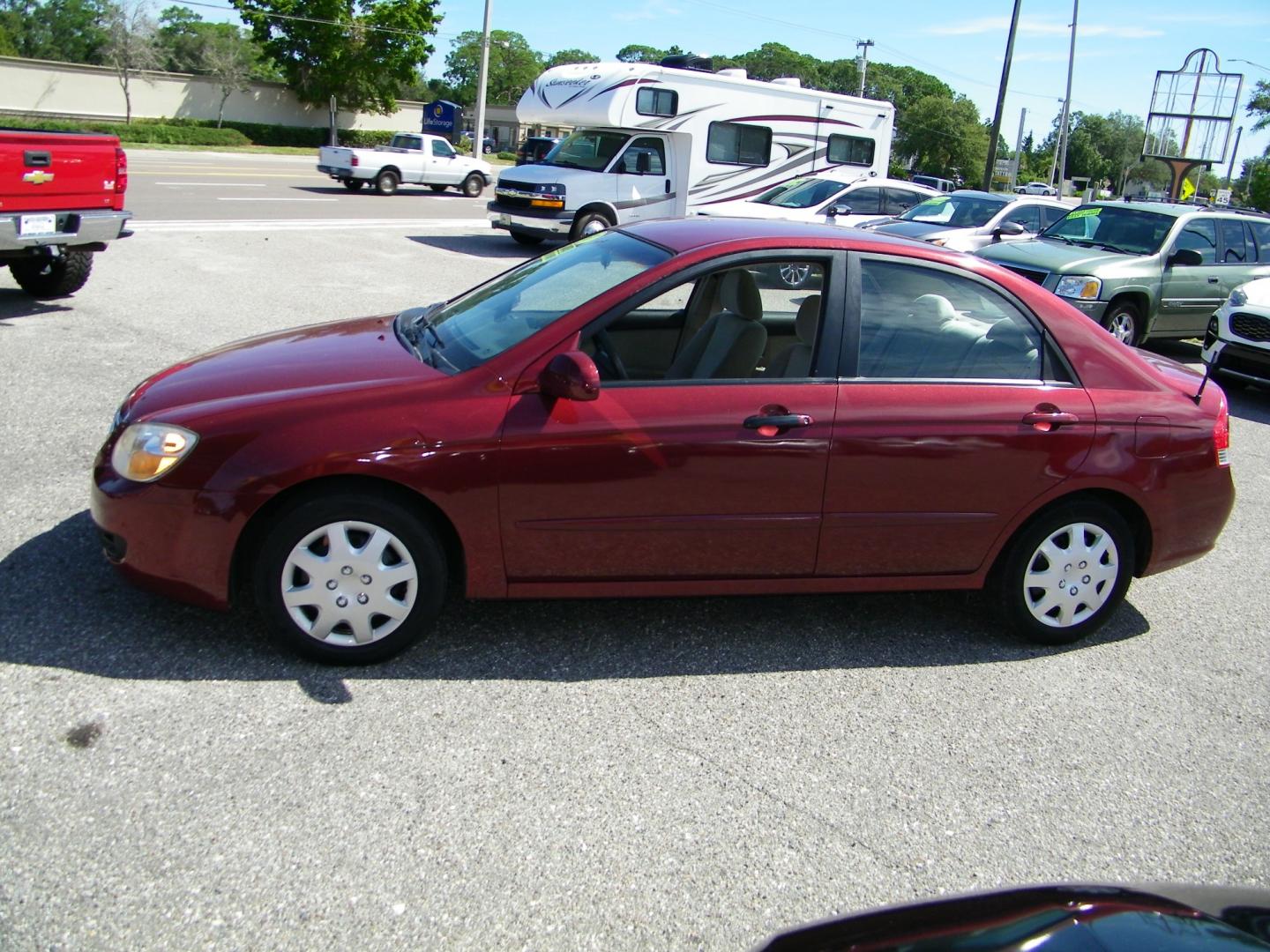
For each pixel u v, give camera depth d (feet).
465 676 12.23
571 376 11.40
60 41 243.19
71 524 15.31
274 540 11.53
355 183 85.35
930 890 9.38
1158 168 288.10
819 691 12.72
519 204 52.95
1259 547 19.34
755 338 13.08
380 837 9.37
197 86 172.24
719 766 10.96
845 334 12.97
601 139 54.90
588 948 8.34
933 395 13.03
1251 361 31.55
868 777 11.02
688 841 9.73
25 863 8.64
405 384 11.98
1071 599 14.21
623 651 13.24
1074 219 40.47
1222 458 14.48
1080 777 11.40
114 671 11.58
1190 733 12.53
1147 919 5.98
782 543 12.94
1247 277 38.47
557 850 9.43
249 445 11.39
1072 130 319.27
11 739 10.23
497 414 11.80
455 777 10.31
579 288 13.23
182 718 10.85
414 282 39.60
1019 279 13.96
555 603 14.37
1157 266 36.27
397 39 181.27
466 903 8.69
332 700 11.44
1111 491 13.98
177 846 9.00
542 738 11.14
